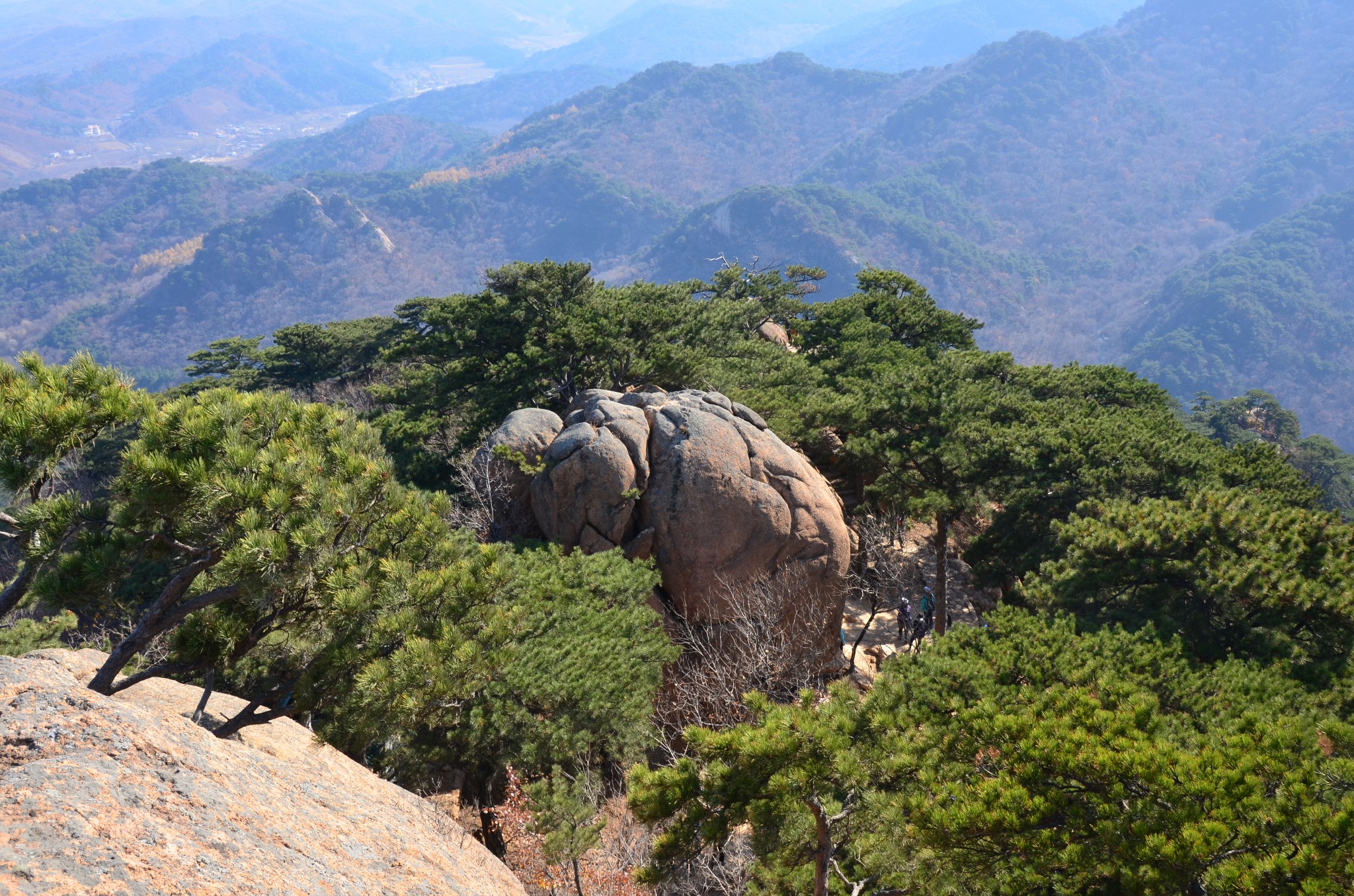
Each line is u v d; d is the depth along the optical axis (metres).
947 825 8.33
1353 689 14.10
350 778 9.59
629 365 31.16
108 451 35.34
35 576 8.47
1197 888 7.98
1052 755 8.83
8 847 4.45
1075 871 8.27
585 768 15.02
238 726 9.27
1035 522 26.08
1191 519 18.64
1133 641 14.68
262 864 5.51
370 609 9.55
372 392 44.97
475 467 23.38
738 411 23.67
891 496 27.45
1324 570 16.91
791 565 21.84
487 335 34.09
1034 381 38.44
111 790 5.33
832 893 10.70
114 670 8.43
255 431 9.80
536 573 17.31
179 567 11.38
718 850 13.08
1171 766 8.48
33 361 8.46
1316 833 7.60
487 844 14.73
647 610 17.83
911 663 13.80
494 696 14.30
